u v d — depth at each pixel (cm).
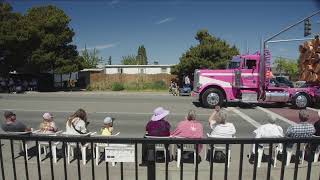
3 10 4106
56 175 748
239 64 2134
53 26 4191
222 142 391
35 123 1577
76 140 402
